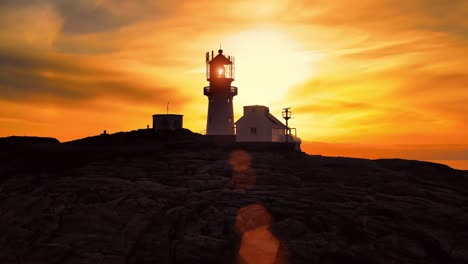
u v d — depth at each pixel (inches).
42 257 1052.5
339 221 1219.9
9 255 1059.3
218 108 2839.6
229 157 1926.7
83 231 1158.3
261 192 1424.7
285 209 1280.8
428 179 1729.8
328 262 1082.7
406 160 1914.4
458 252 1105.4
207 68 2876.5
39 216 1214.9
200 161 1838.1
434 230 1184.2
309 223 1218.6
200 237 1130.7
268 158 1903.3
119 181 1489.9
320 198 1384.1
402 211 1266.0
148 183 1481.3
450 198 1444.4
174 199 1352.1
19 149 2026.3
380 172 1712.6
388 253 1108.5
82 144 2324.1
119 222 1192.8
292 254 1082.7
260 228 1191.6
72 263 1037.2
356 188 1508.4
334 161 1851.6
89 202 1334.9
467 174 1804.9
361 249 1111.6
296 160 1879.9
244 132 2551.7
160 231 1160.8
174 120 2847.0
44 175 1642.5
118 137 2477.9
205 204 1306.6
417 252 1111.0
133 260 1070.4
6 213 1262.3
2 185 1545.3
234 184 1539.1
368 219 1229.7
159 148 2105.1
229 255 1083.3
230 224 1200.8
